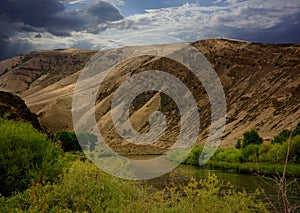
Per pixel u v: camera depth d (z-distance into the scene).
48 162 9.88
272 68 109.94
